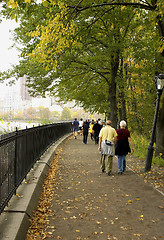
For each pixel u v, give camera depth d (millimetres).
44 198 6418
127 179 8508
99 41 14641
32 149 8719
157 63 14141
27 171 7426
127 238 4398
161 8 9195
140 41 13766
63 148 17234
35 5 8523
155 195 6734
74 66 16641
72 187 7566
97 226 4875
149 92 20484
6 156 4914
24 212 4711
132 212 5582
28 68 15070
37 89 15898
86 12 11289
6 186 4871
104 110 25969
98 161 12195
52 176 8812
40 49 8133
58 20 8055
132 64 20375
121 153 9312
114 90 17406
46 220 5059
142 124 25531
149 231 4664
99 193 6984
